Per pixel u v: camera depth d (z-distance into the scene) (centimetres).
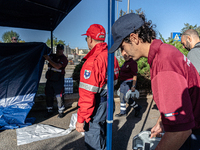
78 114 162
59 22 430
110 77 144
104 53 167
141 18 95
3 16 390
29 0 321
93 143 172
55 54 371
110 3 136
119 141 275
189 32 260
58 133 296
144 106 467
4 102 338
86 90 153
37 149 245
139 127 330
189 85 92
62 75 361
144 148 154
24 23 439
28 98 354
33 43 344
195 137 108
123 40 98
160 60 86
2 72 331
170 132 83
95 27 181
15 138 273
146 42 95
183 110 79
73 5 324
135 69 346
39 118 364
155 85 87
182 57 89
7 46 322
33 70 356
